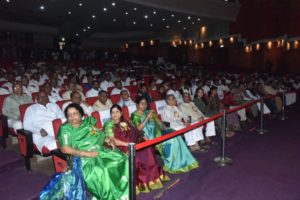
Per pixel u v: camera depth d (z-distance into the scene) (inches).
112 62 730.2
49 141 152.1
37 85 298.0
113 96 235.9
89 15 659.4
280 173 161.5
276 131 253.8
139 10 552.4
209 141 215.9
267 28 587.5
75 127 123.0
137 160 138.5
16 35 846.5
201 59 888.3
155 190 138.9
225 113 178.2
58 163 132.0
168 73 546.9
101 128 170.6
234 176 157.2
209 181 150.6
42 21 792.3
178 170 160.1
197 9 561.3
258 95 331.0
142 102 160.2
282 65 661.9
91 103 216.7
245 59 751.1
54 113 176.4
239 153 194.2
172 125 189.3
